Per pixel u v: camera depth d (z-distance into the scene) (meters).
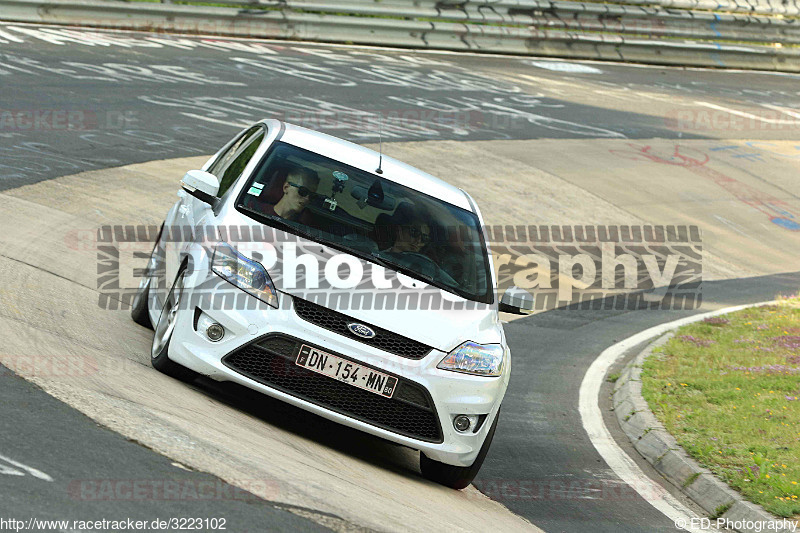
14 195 26.61
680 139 63.72
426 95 59.38
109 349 15.30
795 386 23.72
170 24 58.94
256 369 13.67
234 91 48.81
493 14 76.31
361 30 69.56
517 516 14.50
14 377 12.17
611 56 84.19
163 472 10.28
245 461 11.49
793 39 94.88
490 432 14.89
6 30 49.56
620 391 23.91
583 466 18.42
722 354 27.44
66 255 22.09
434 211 16.86
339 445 14.98
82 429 10.91
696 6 88.00
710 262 43.47
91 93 41.72
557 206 45.75
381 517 11.04
